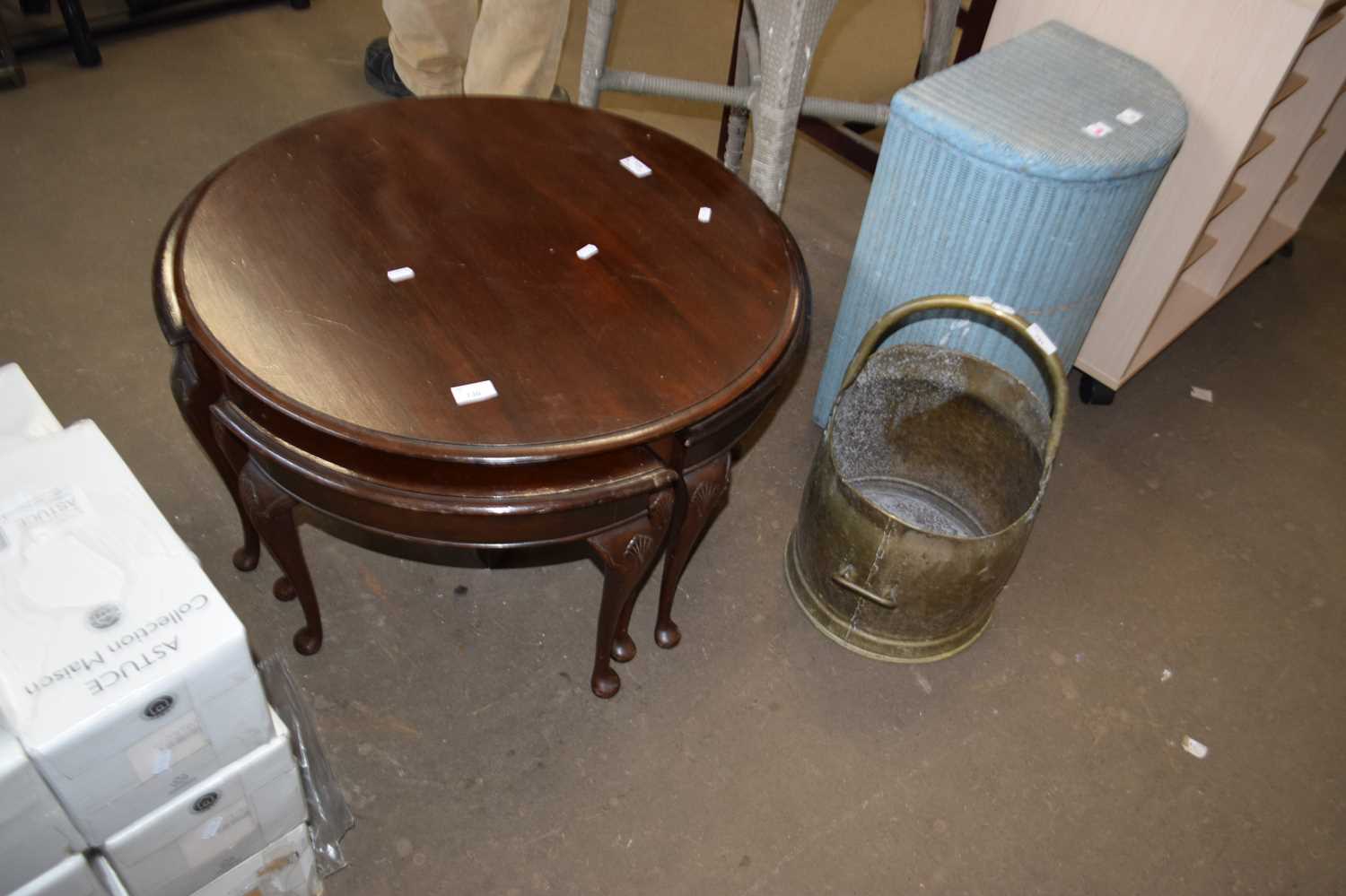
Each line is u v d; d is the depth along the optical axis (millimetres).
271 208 1477
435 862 1502
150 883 1157
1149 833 1652
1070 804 1677
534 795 1592
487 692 1713
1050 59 1860
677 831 1573
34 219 2428
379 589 1838
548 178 1617
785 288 1483
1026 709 1800
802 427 2246
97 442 1123
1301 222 2857
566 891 1492
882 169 1790
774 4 1760
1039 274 1751
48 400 2045
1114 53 1909
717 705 1739
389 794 1569
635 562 1423
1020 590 1988
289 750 1173
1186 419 2404
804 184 2918
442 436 1200
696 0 3635
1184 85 1884
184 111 2809
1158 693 1849
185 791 1086
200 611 999
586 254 1475
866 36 3523
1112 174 1618
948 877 1568
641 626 1837
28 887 990
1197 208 1997
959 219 1721
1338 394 2525
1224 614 1993
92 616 980
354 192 1530
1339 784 1753
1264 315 2729
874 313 1955
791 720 1733
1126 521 2146
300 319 1316
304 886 1393
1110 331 2256
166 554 1041
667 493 1349
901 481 2043
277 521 1465
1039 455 1743
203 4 3158
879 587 1675
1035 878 1581
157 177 2586
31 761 894
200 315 1300
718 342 1378
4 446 1147
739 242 1548
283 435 1276
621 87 2086
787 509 2078
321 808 1508
